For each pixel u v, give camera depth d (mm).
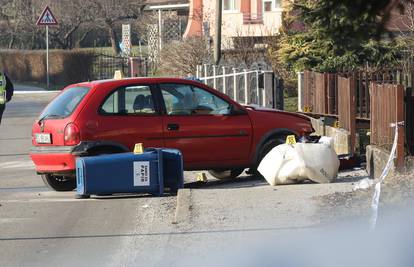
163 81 27203
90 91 26281
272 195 23938
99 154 25844
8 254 18062
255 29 85125
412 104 25688
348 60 49719
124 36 100438
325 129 36625
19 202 25188
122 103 26500
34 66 113125
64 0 139000
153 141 26516
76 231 20422
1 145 42438
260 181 28531
